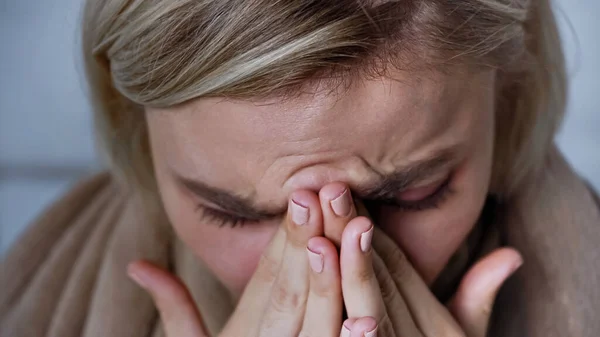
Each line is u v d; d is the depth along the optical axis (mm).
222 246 517
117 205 698
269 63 427
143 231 648
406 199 487
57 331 647
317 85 434
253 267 516
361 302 470
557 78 599
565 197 596
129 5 473
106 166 675
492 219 611
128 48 478
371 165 456
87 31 536
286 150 448
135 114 593
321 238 462
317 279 469
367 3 429
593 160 1101
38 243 709
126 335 618
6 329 667
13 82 1103
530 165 595
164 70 456
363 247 458
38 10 1083
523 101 577
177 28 444
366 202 488
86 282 663
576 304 565
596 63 1083
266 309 490
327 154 448
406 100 444
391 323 492
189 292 587
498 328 593
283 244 483
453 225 506
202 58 439
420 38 441
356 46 428
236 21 429
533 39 566
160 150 500
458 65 457
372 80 437
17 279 697
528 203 598
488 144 502
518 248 598
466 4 454
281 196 462
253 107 441
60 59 1098
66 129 1119
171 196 518
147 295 628
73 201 731
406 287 507
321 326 477
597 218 591
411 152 459
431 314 511
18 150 1124
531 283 585
